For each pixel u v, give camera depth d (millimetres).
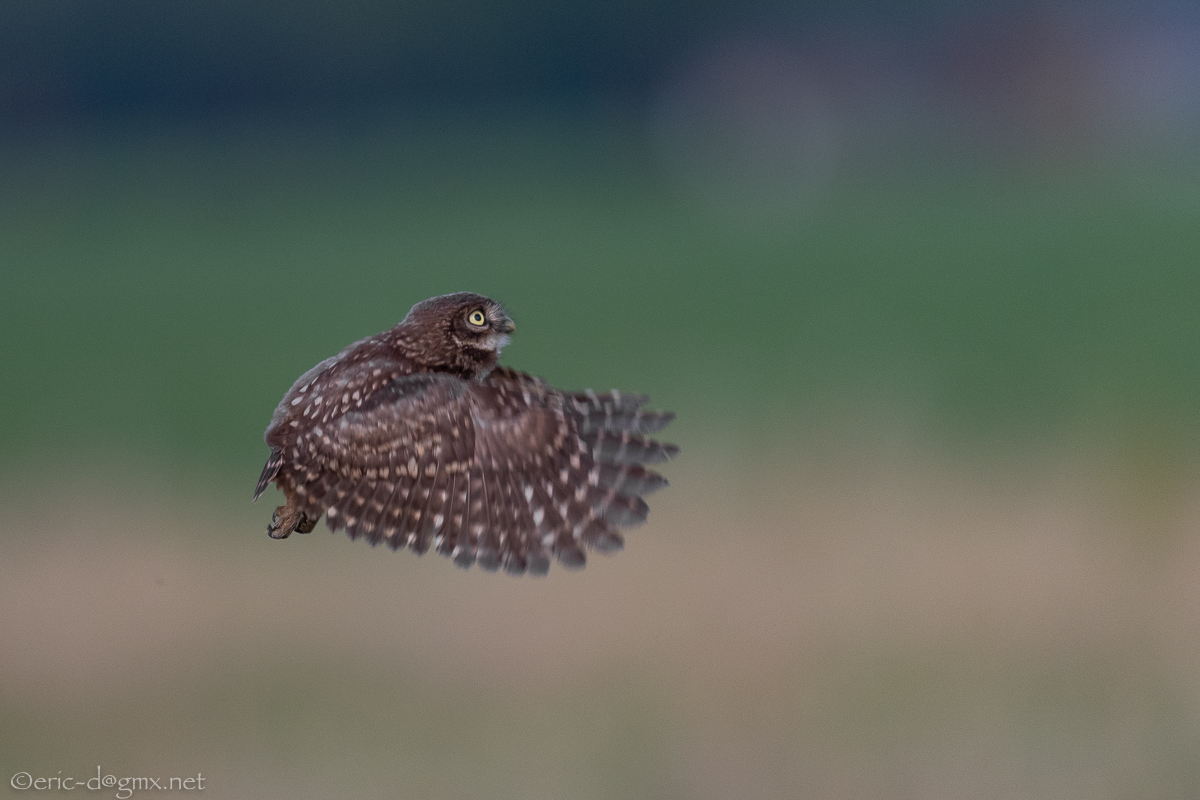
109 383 27500
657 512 14781
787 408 20922
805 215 65500
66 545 14555
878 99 97500
